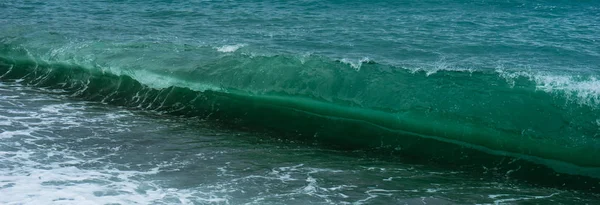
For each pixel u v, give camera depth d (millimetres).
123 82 14969
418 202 9016
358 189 9469
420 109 12289
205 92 14062
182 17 22844
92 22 21609
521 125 11383
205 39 18734
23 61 16859
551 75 12906
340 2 26328
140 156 10578
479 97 12281
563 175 10391
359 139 12039
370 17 22969
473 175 10469
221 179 9641
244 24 21359
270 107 13320
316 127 12555
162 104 14008
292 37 19172
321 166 10531
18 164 9852
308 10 24453
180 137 11805
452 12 24312
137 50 16672
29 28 20047
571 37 19719
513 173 10617
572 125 11188
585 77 12609
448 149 11383
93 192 8828
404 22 22016
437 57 16750
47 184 9055
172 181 9461
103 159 10344
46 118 12570
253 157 10820
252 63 14688
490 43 18594
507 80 12891
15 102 13734
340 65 14180
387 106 12633
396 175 10250
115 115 13156
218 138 11867
